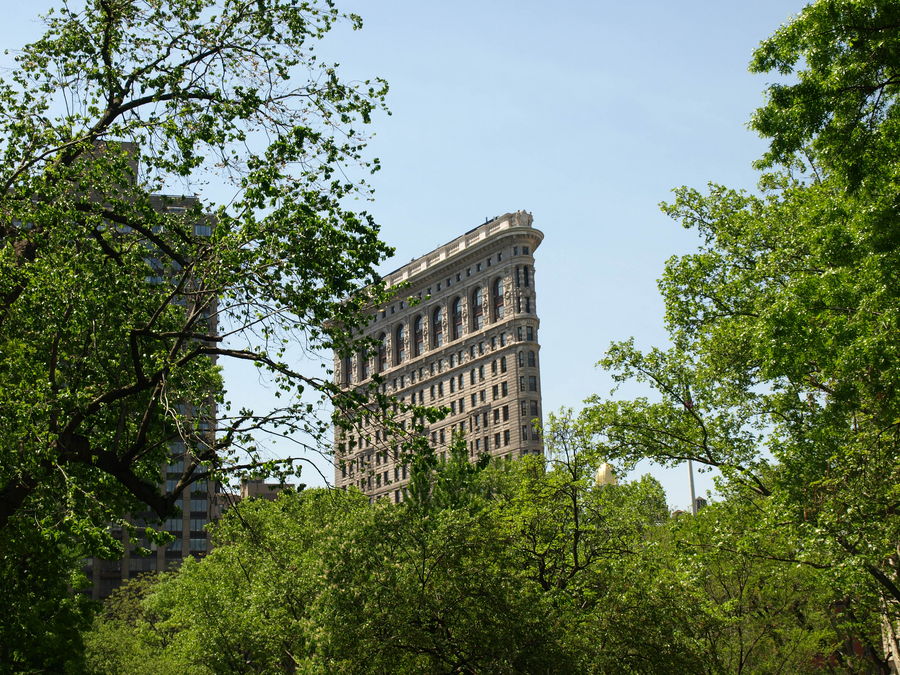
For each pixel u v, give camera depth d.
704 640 29.23
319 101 20.88
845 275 18.30
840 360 18.67
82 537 17.55
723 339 28.11
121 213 20.22
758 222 28.33
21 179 19.12
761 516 27.06
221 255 18.47
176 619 47.16
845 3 17.00
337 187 20.12
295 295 18.81
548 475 32.06
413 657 24.69
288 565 36.31
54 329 19.44
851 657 35.25
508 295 149.50
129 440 23.08
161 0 20.44
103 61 20.59
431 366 161.25
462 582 25.05
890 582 23.31
